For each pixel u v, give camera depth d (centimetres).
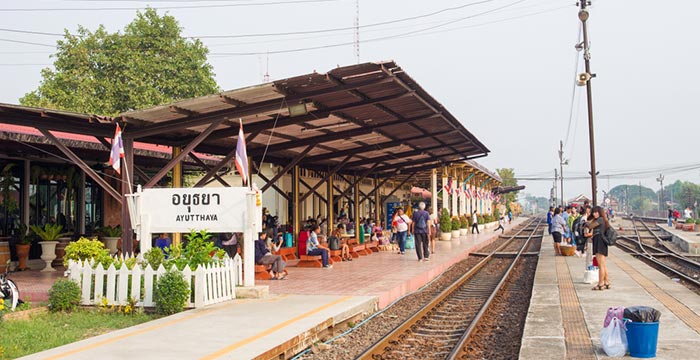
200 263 1084
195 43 3525
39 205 1834
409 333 1000
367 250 2327
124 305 1060
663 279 1566
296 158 1769
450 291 1480
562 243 2558
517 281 1734
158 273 1055
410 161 2666
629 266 1930
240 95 1202
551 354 759
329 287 1348
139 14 3412
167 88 3312
